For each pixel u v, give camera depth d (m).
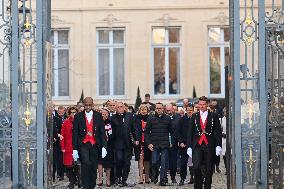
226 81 37.78
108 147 45.53
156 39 81.62
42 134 34.84
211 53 81.44
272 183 35.03
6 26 35.69
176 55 81.62
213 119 37.66
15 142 34.75
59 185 46.66
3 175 34.75
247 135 34.88
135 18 81.75
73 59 81.31
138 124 46.31
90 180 38.03
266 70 34.88
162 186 45.75
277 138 34.75
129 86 81.31
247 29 35.09
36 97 34.94
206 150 37.50
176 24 81.50
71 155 44.28
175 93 81.38
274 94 34.88
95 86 81.38
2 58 37.72
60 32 81.50
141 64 81.38
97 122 38.12
